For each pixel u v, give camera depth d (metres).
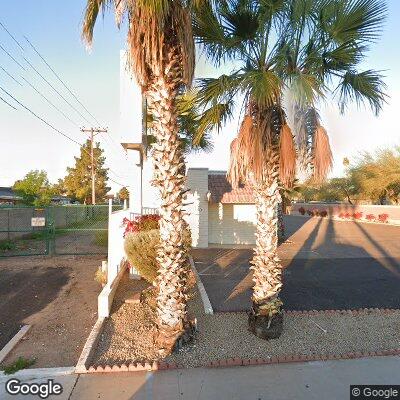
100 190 49.72
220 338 6.02
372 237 22.77
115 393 4.48
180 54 5.33
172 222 5.53
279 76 5.93
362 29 5.90
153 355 5.44
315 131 5.94
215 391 4.52
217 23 5.84
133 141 10.23
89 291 9.31
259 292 6.11
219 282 10.51
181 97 6.27
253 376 4.88
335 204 43.75
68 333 6.45
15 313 7.61
